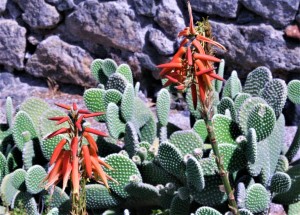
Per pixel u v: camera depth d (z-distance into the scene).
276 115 2.14
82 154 1.61
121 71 2.42
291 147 2.29
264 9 2.89
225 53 3.02
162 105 2.25
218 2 2.96
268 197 2.05
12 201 2.19
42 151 2.19
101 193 2.12
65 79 3.41
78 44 3.34
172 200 2.05
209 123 1.72
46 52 3.39
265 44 2.93
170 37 3.09
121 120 2.25
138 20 3.14
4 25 3.43
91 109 2.32
